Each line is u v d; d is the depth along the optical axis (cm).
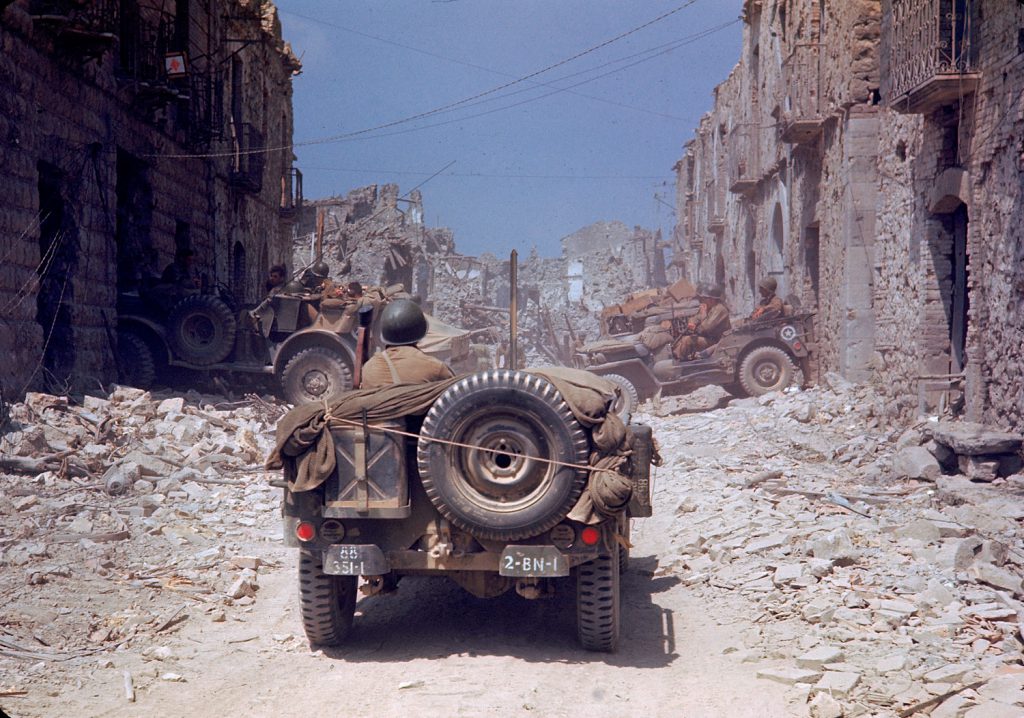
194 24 2053
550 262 7781
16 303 1188
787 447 1287
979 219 1076
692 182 4844
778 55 2227
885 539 727
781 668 491
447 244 6869
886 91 1513
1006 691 439
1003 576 597
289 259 3291
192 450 1116
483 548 518
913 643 514
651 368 1812
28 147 1231
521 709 446
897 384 1425
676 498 967
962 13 1123
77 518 804
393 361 565
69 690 464
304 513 517
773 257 2386
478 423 498
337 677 493
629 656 526
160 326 1570
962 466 959
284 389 1564
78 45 1312
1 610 560
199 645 541
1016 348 970
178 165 1952
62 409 1124
